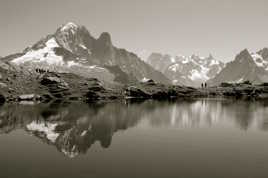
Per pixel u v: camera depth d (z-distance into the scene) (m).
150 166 35.66
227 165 36.31
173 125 74.56
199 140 53.31
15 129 64.25
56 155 41.06
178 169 34.56
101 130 64.38
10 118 84.31
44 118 85.31
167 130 65.69
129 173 32.91
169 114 104.31
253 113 111.25
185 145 48.75
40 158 39.31
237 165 36.28
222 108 138.50
